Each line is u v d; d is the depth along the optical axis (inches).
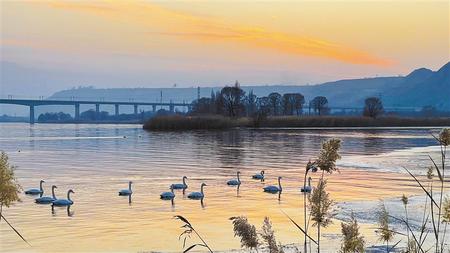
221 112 6171.3
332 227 931.3
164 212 1175.6
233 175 1902.1
